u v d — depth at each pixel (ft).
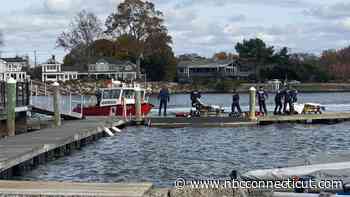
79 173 73.77
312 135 114.83
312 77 436.76
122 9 397.39
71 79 442.91
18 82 118.52
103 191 46.21
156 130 125.70
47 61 476.13
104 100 146.20
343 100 279.69
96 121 126.00
